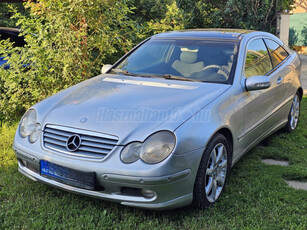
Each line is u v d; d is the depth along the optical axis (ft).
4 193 10.39
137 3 35.78
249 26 31.68
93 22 17.60
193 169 8.83
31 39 17.24
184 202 8.94
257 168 12.58
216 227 8.90
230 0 30.04
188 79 11.71
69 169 8.82
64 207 9.64
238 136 11.01
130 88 11.03
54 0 16.66
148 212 9.56
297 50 54.90
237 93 11.07
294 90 15.80
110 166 8.41
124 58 14.01
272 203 10.12
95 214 9.30
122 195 8.68
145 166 8.27
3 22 35.83
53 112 9.94
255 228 8.79
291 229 8.79
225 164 10.41
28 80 17.79
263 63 13.62
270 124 13.82
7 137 15.12
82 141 8.93
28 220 9.03
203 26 33.32
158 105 9.60
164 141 8.46
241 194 10.62
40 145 9.50
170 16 28.55
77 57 17.56
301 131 16.83
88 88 11.46
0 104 17.11
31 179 10.23
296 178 12.01
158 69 12.53
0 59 19.72
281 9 31.94
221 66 11.91
